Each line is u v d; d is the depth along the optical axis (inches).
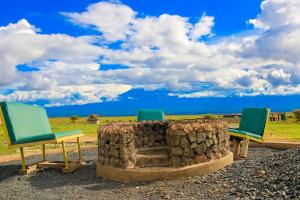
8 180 313.7
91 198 244.8
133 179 282.4
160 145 382.3
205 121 325.1
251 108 423.5
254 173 255.9
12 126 324.8
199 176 280.2
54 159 412.2
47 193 265.0
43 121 380.2
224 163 301.6
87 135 729.0
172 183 267.1
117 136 295.9
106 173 301.9
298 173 227.8
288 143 455.5
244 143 372.5
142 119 460.4
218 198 216.1
